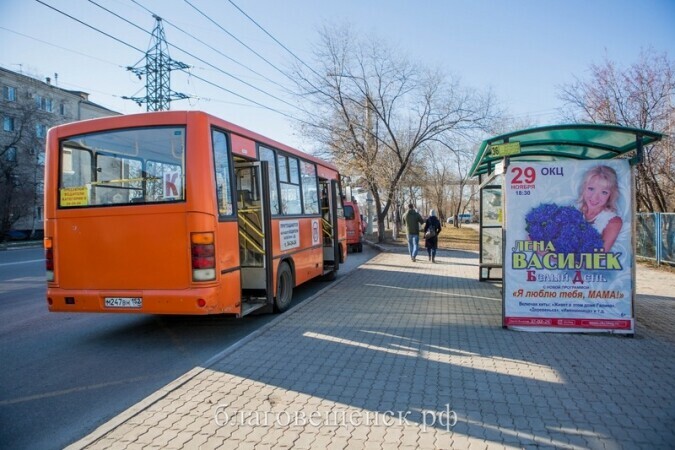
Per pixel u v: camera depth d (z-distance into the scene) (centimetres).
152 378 499
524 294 636
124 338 659
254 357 529
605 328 617
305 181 984
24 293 1043
